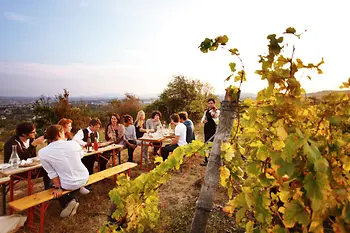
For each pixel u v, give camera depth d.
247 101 1.80
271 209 1.82
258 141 2.08
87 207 4.12
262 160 1.56
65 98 13.26
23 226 3.43
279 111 1.50
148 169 6.25
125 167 4.88
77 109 13.77
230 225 3.06
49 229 3.46
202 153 2.47
